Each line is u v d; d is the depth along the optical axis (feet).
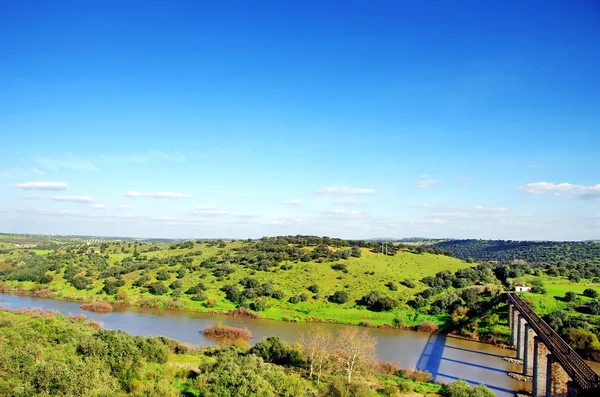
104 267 508.94
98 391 91.25
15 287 433.89
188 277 440.04
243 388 105.40
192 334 267.80
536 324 186.80
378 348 249.55
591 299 297.33
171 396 100.89
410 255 534.37
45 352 131.13
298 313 343.87
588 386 120.98
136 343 159.22
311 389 143.74
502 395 170.40
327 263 464.65
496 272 460.14
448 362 220.43
